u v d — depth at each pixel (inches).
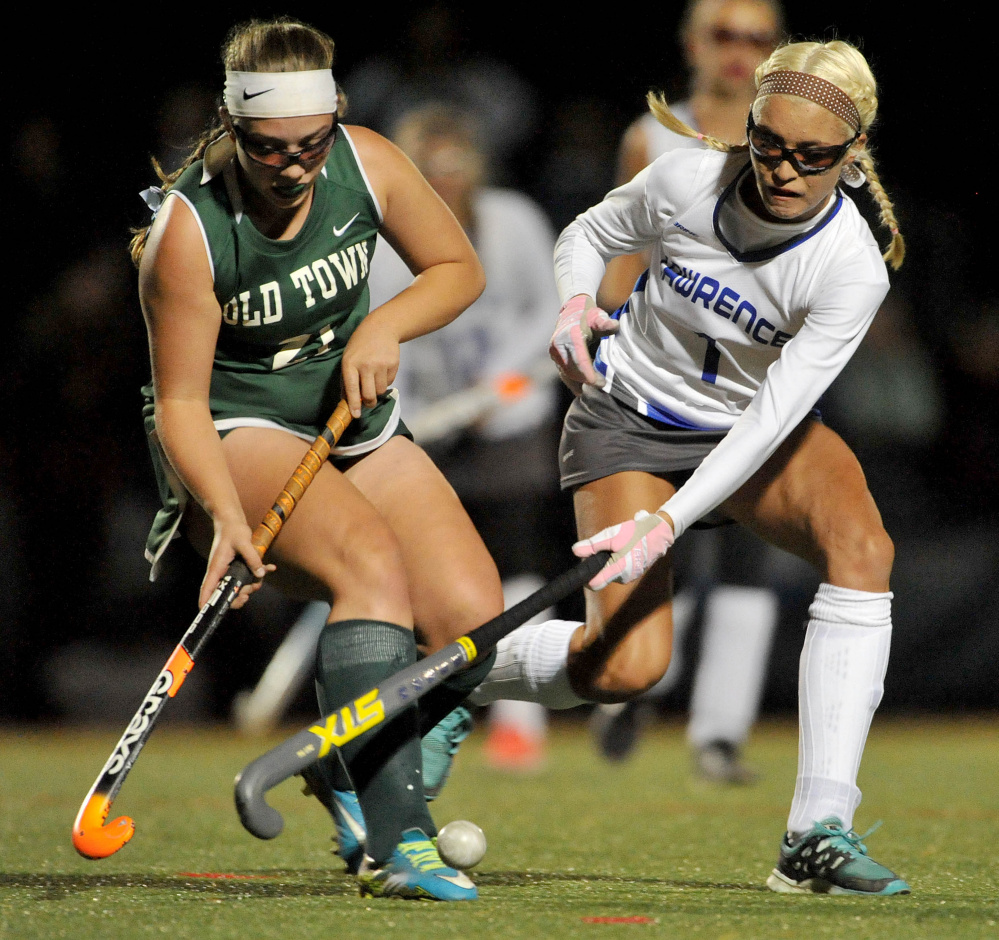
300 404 419.5
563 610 1099.3
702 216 428.8
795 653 1137.4
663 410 463.2
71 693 1092.5
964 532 1168.8
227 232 390.6
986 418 1197.7
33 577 1101.1
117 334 1119.0
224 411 416.2
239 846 498.3
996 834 547.5
